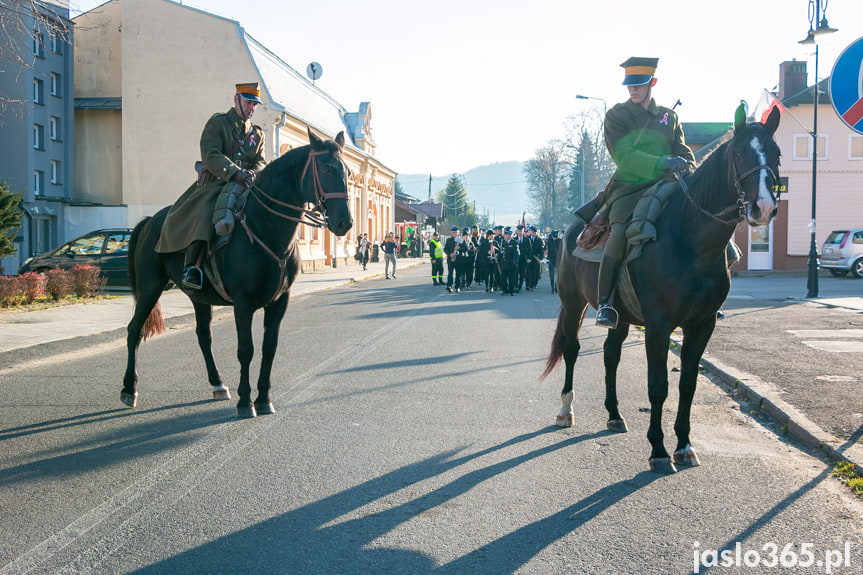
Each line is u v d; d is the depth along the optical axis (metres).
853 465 5.15
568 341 6.61
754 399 7.57
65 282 19.38
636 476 5.11
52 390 8.16
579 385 8.45
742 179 4.74
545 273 41.91
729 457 5.62
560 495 4.71
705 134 45.50
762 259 34.50
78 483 4.94
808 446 5.97
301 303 20.61
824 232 34.22
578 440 6.06
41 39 14.02
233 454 5.61
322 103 46.59
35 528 4.15
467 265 28.17
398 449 5.75
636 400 7.66
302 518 4.31
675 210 5.31
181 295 21.66
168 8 34.91
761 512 4.41
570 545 3.92
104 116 39.78
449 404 7.41
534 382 8.62
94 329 13.73
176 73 35.00
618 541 3.98
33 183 37.34
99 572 3.60
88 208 36.09
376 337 12.90
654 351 5.27
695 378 5.41
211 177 7.20
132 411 7.08
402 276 37.06
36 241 36.53
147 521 4.26
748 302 18.56
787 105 33.84
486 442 5.98
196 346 11.94
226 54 34.69
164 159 35.34
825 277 31.06
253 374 9.13
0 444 5.89
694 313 5.24
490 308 18.97
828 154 33.91
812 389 7.75
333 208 6.47
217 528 4.16
